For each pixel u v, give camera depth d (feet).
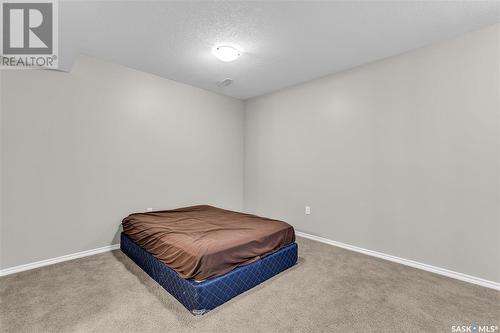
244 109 15.92
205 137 13.74
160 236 7.52
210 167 14.03
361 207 10.16
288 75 11.37
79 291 6.77
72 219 9.20
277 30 7.58
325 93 11.43
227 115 14.90
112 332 5.16
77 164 9.32
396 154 9.16
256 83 12.54
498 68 7.09
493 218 7.18
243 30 7.61
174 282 6.42
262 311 5.91
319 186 11.69
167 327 5.31
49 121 8.72
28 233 8.30
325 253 9.93
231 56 8.70
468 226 7.61
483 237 7.34
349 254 9.84
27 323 5.41
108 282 7.30
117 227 10.39
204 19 7.04
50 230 8.73
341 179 10.82
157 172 11.69
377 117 9.68
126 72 10.61
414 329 5.30
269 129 14.20
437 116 8.21
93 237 9.72
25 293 6.65
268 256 7.58
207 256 6.00
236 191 15.51
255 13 6.73
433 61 8.30
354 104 10.37
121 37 8.07
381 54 9.16
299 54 9.20
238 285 6.56
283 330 5.25
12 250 8.02
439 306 6.16
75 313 5.78
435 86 8.25
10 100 8.04
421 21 7.04
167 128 12.04
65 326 5.33
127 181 10.68
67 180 9.10
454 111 7.87
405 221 8.93
